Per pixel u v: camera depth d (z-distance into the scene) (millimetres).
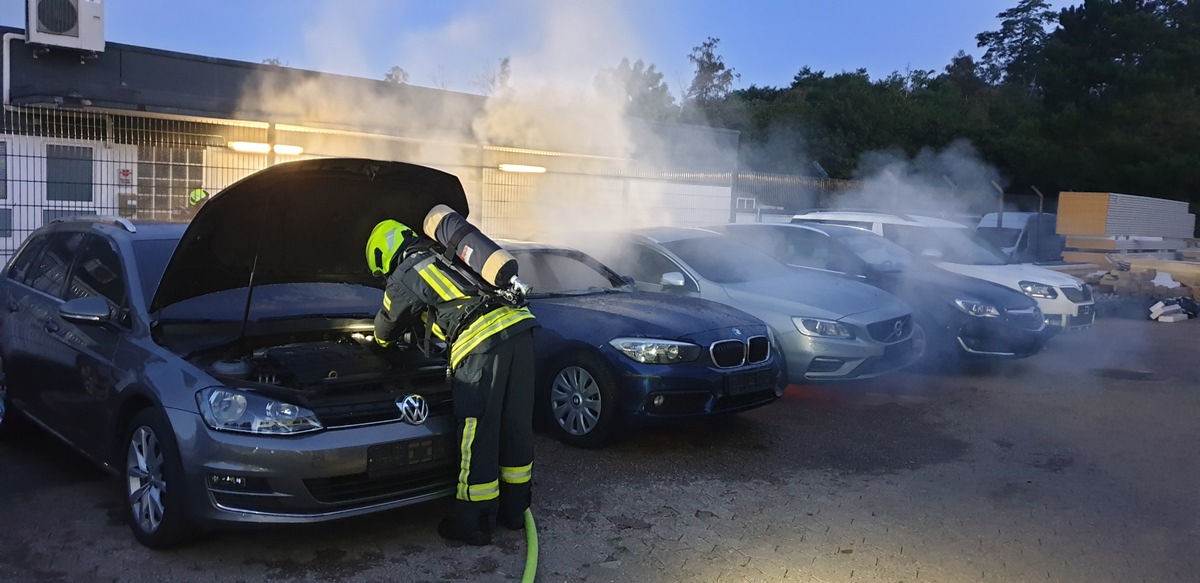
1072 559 4270
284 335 4613
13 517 4344
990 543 4449
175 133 11578
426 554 4086
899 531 4586
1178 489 5355
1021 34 57250
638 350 5645
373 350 4480
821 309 7125
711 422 6695
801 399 7605
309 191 4168
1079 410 7395
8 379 5238
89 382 4398
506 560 4055
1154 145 29312
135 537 4113
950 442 6340
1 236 10648
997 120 38906
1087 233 17125
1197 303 14172
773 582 3928
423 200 4531
